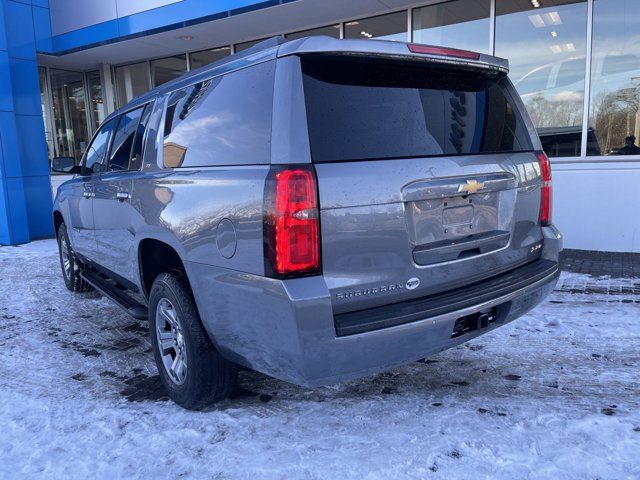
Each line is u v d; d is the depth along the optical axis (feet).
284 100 8.07
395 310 8.29
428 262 8.80
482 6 25.57
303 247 7.70
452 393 10.97
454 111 9.62
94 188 14.66
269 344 8.22
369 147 8.34
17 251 30.12
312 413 10.37
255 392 11.37
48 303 19.10
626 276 19.29
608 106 23.53
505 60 10.61
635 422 9.58
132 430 10.09
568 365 12.14
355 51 8.38
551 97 24.71
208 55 35.53
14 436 10.07
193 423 10.19
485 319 9.34
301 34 31.19
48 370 13.12
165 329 11.21
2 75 31.22
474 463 8.55
